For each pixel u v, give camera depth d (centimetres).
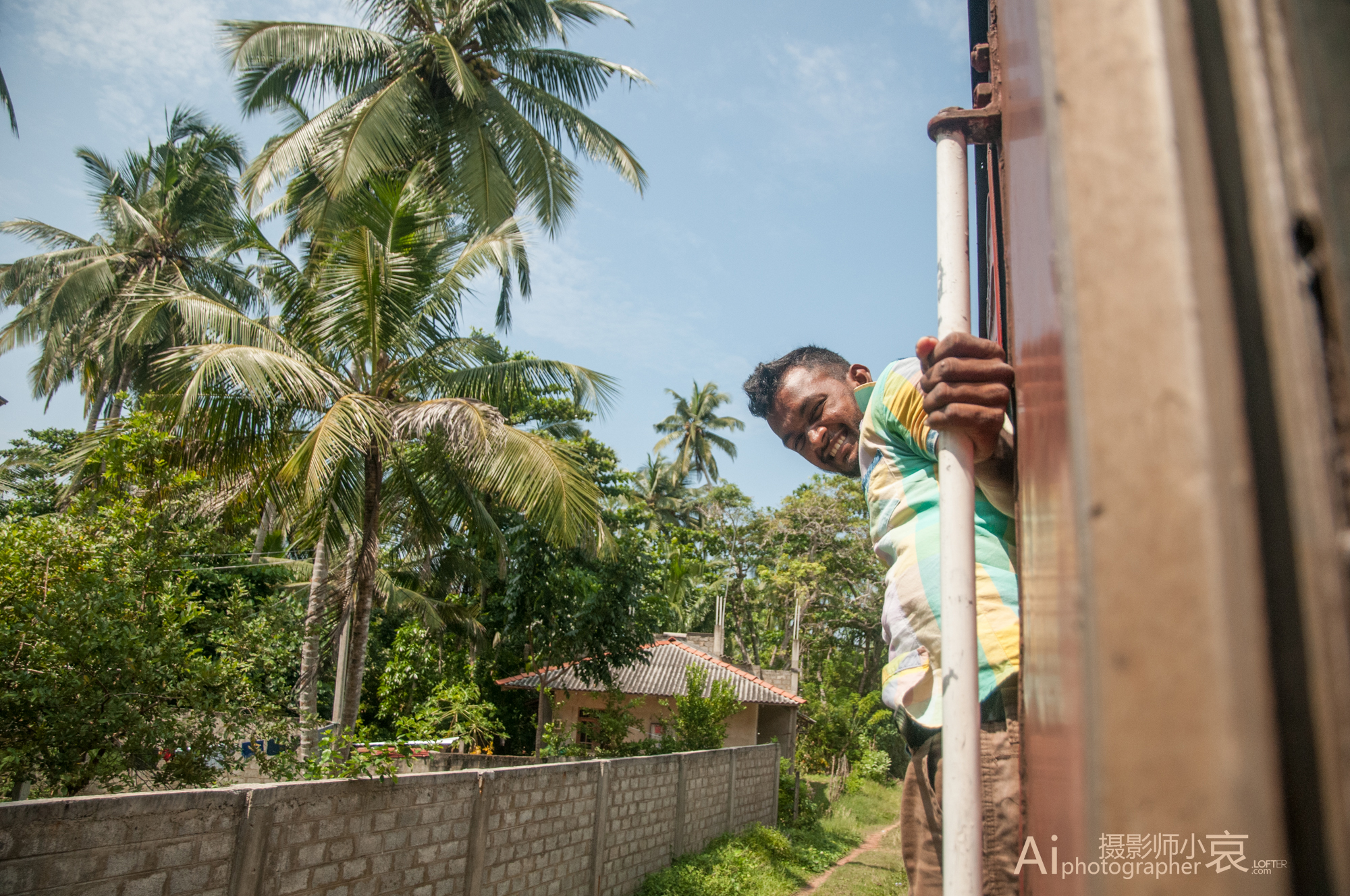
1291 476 25
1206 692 24
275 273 942
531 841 781
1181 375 27
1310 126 28
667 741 1584
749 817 1491
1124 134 30
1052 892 37
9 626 522
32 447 2292
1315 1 30
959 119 92
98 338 1956
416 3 1384
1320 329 26
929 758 110
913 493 118
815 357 175
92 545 579
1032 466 47
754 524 3275
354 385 925
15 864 367
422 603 1562
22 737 520
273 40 1289
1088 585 26
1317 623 24
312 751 768
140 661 565
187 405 734
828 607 3088
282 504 924
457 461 920
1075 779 28
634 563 1680
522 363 995
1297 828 23
